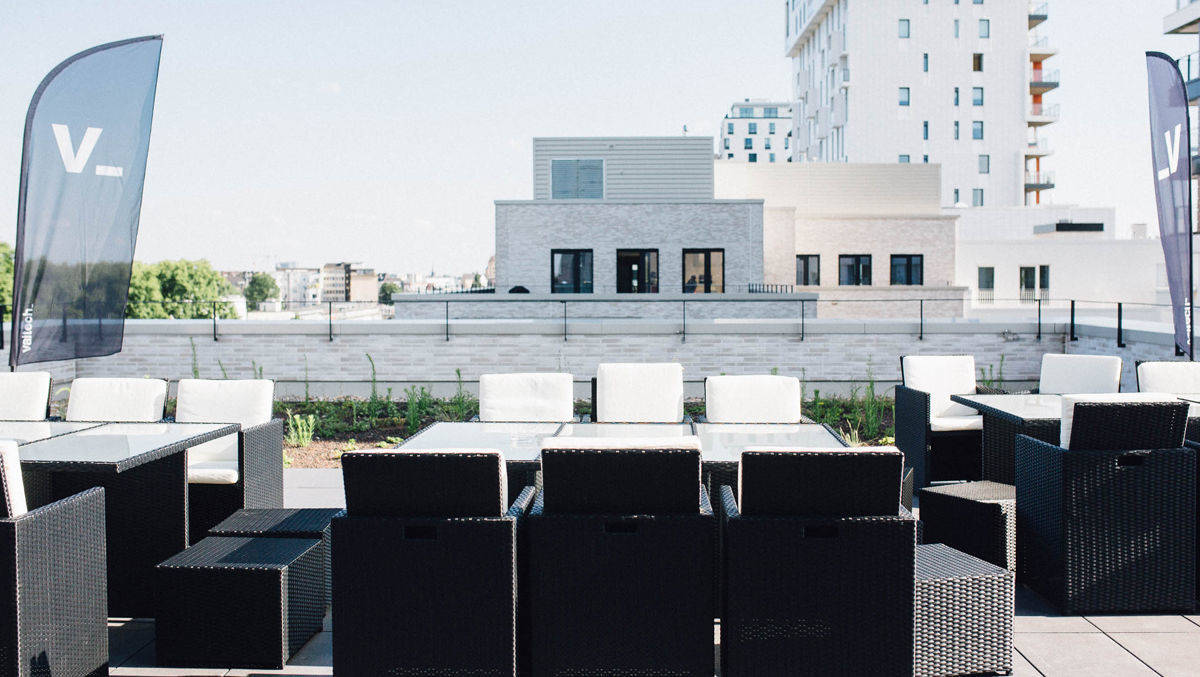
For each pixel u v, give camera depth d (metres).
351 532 3.51
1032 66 64.69
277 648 3.93
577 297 18.69
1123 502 4.40
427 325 11.96
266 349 12.08
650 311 19.36
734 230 23.59
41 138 7.19
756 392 6.02
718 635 4.30
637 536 3.51
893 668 3.47
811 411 10.75
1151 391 6.34
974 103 61.34
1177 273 7.56
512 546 3.48
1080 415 4.34
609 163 26.66
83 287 7.40
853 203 29.44
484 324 11.92
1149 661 3.88
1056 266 35.03
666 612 3.53
